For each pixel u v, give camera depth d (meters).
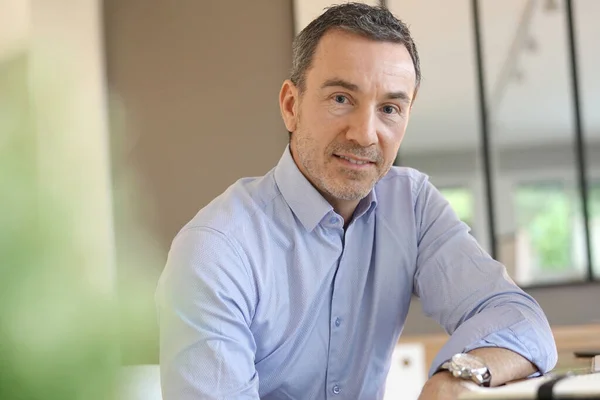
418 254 1.34
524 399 0.64
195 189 2.95
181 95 2.97
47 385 0.28
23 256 0.28
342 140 1.18
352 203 1.27
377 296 1.30
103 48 2.94
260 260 1.20
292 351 1.24
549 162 2.87
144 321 0.32
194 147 2.96
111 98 2.91
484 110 2.88
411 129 2.89
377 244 1.31
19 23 2.12
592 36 2.90
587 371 1.00
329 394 1.27
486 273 1.24
